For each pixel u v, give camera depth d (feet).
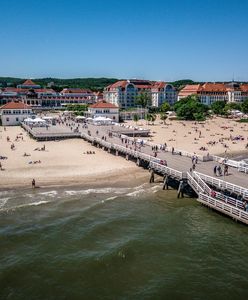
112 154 233.35
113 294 83.51
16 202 141.90
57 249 103.91
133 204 142.10
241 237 111.45
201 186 143.54
